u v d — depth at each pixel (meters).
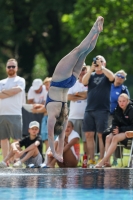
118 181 22.20
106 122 32.88
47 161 32.66
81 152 41.97
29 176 24.17
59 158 22.89
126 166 33.56
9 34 97.81
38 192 19.61
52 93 22.80
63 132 23.39
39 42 101.88
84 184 21.39
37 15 94.38
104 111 32.78
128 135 30.70
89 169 27.30
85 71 34.78
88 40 22.62
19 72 101.06
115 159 33.94
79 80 35.03
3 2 97.88
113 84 34.50
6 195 19.05
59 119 22.94
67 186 20.92
